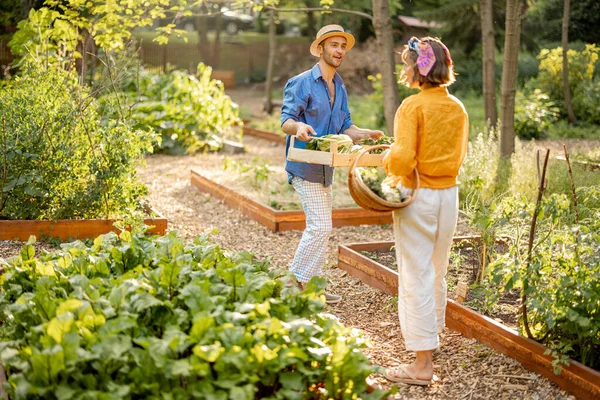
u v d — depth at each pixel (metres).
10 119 6.65
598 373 3.67
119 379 3.18
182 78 13.37
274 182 9.52
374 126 15.65
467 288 4.93
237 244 7.07
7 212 6.56
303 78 5.21
